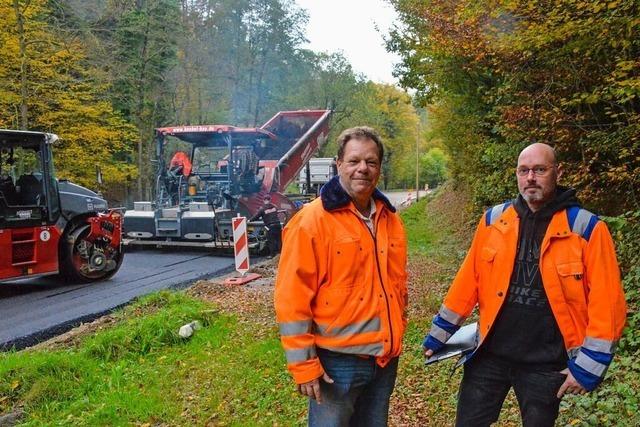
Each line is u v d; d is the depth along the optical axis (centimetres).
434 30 757
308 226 261
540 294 267
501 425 381
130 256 1275
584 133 638
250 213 1350
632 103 575
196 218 1252
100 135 2183
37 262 902
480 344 284
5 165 910
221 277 1008
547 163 264
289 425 415
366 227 270
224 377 518
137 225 1302
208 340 628
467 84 954
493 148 821
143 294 891
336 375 264
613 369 434
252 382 500
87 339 641
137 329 631
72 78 2081
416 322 660
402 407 438
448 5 751
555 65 642
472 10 655
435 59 943
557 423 374
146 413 457
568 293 258
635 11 498
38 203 922
